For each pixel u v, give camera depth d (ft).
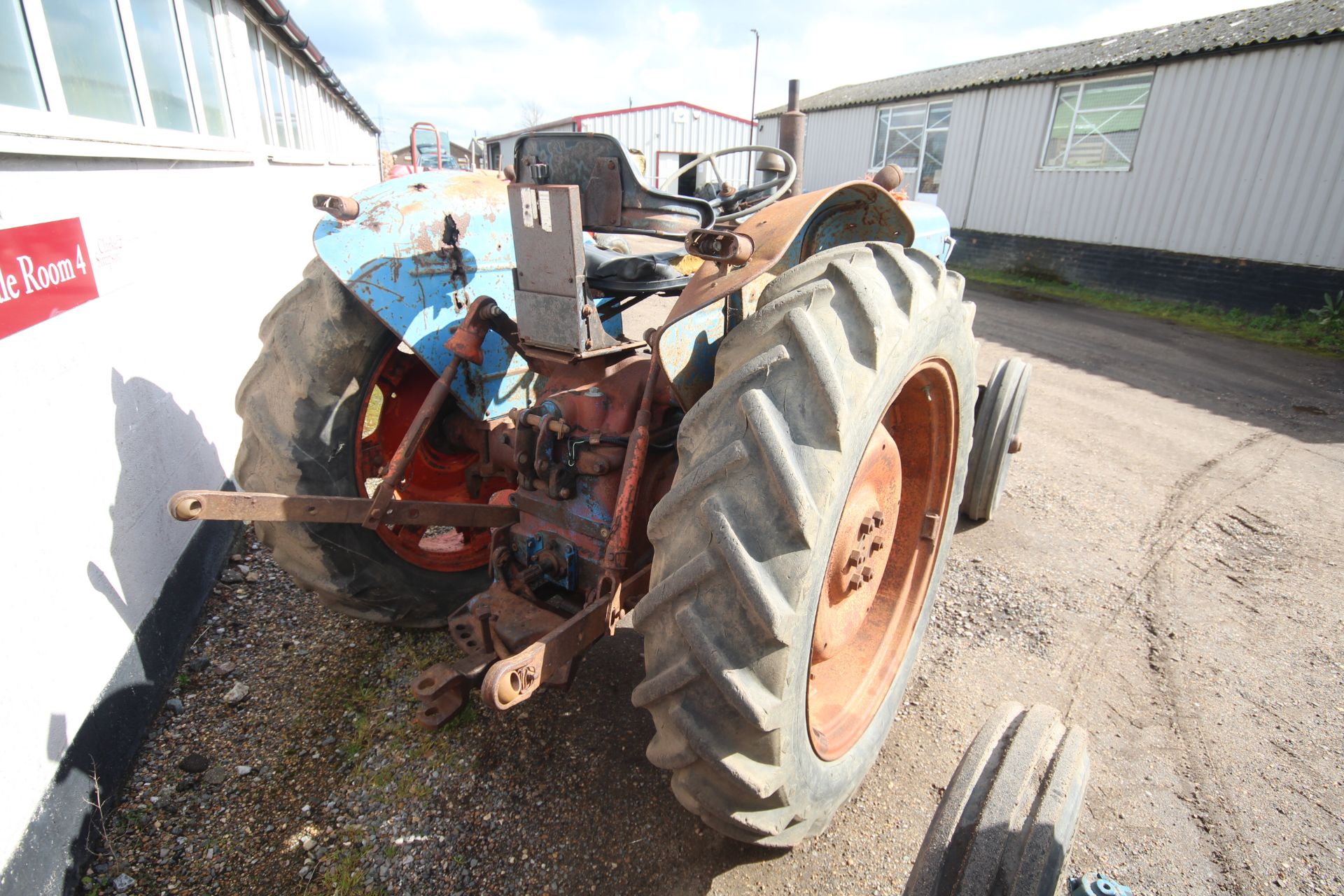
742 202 10.28
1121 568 11.39
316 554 8.20
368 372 8.12
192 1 14.87
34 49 7.98
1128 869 6.52
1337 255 30.19
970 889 4.39
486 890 6.13
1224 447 16.87
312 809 6.91
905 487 7.74
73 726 6.70
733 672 4.42
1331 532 12.69
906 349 5.25
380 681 8.61
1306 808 7.15
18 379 6.66
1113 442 17.01
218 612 10.03
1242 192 32.91
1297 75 30.66
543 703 8.18
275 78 26.16
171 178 11.41
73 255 7.91
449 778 7.22
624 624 9.52
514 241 6.35
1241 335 29.76
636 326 19.54
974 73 48.26
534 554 7.30
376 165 75.66
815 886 6.27
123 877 6.27
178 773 7.37
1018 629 9.81
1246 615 10.21
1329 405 20.57
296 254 22.61
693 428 4.81
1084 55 41.14
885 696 7.12
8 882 5.57
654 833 6.67
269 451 7.90
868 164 55.67
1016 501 13.70
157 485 9.39
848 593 6.26
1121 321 32.17
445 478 9.66
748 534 4.39
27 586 6.43
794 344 4.66
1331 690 8.79
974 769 5.07
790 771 4.97
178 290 11.05
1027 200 43.14
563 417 6.89
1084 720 8.23
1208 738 8.02
